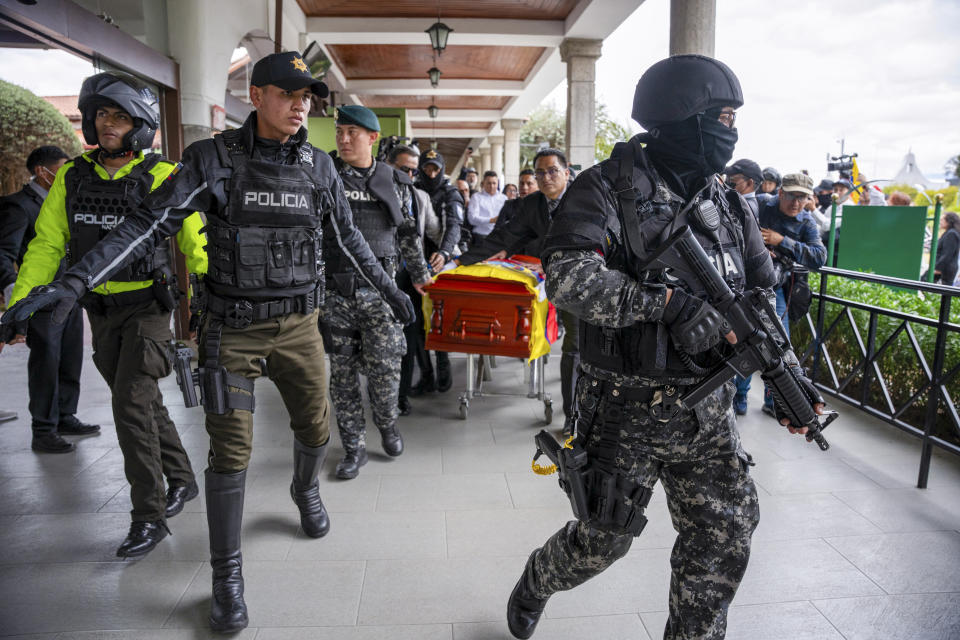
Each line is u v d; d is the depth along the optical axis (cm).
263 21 737
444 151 2830
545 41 991
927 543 250
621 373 146
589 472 150
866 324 427
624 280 135
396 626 202
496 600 215
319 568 235
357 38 963
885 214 552
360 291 312
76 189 235
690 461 149
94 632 198
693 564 149
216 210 202
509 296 357
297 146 212
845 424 388
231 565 205
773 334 150
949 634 196
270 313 210
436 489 303
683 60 145
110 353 247
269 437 370
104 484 305
